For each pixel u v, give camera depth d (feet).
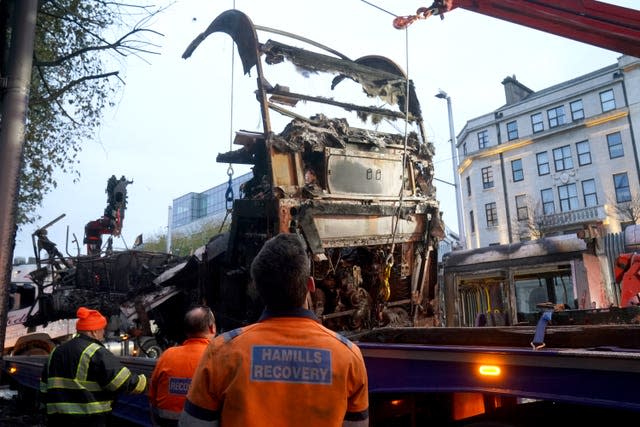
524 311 29.86
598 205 113.19
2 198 15.38
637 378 6.60
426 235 21.20
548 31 16.85
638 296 20.04
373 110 21.27
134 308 26.03
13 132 15.87
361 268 20.74
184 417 5.26
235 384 5.12
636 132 109.60
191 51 21.29
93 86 31.19
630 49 16.17
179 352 10.74
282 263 5.63
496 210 133.39
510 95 139.64
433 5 17.25
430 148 22.06
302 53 18.89
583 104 119.14
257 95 17.65
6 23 18.35
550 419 8.65
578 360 7.24
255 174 20.61
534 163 126.72
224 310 21.50
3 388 35.40
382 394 10.39
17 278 43.27
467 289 33.19
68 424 10.85
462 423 9.93
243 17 17.95
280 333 5.44
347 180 18.86
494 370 8.30
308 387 5.22
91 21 26.71
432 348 9.29
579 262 27.58
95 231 40.16
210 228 136.46
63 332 42.91
